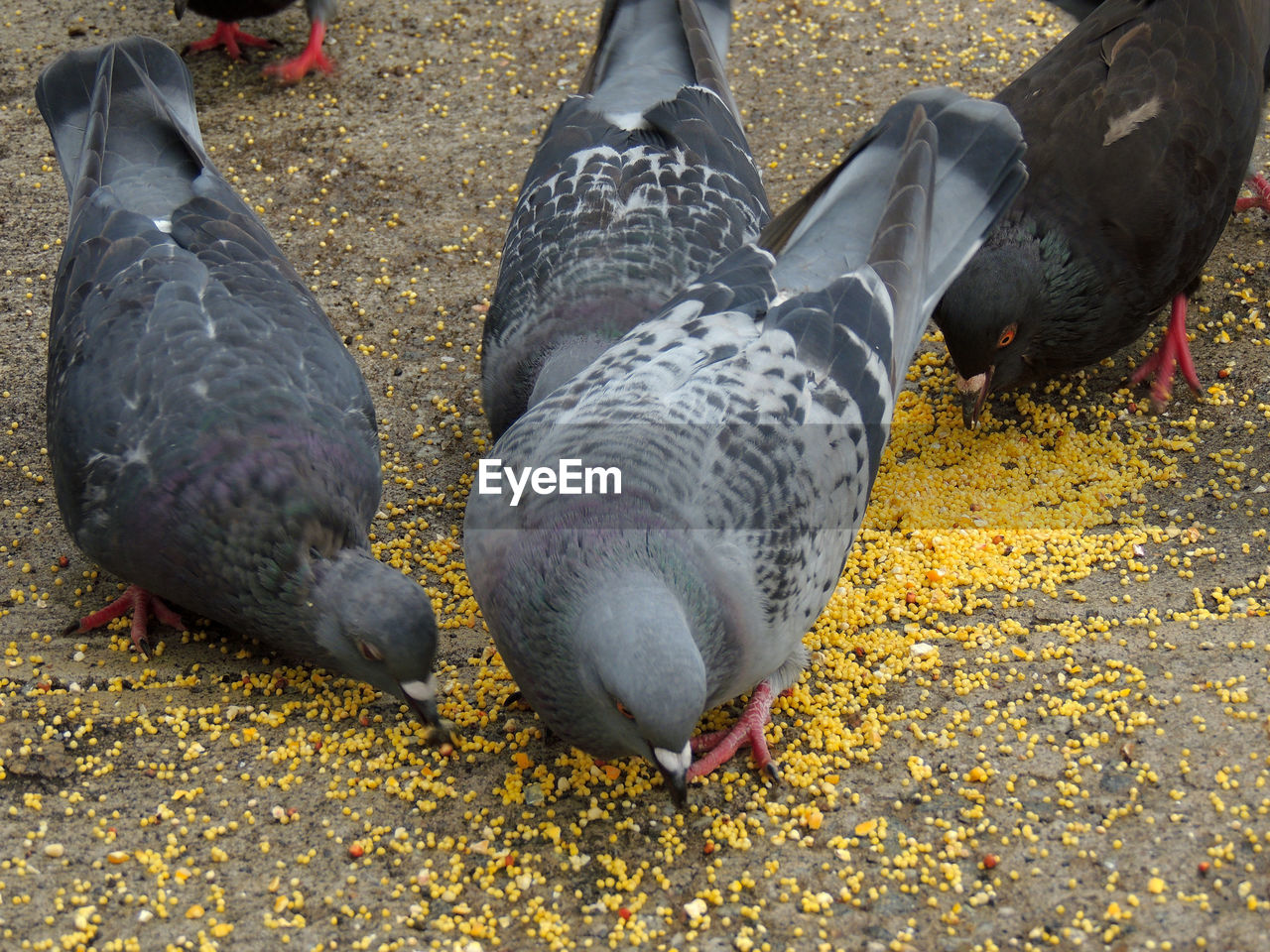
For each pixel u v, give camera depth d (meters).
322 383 0.90
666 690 0.76
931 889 0.81
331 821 0.83
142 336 0.89
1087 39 1.02
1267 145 1.14
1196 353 1.04
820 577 0.83
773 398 0.82
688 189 0.96
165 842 0.82
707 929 0.80
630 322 0.92
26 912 0.79
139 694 0.88
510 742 0.86
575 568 0.78
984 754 0.85
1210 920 0.79
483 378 0.96
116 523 0.86
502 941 0.79
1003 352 0.97
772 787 0.85
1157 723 0.85
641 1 1.04
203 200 0.95
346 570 0.85
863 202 0.89
